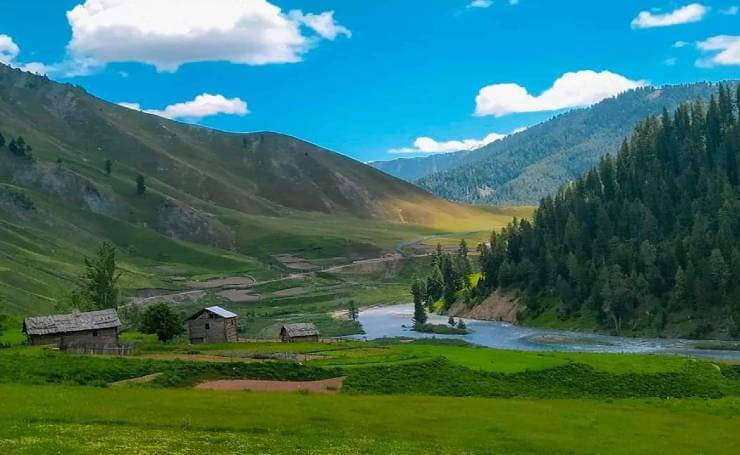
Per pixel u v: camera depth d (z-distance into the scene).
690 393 90.25
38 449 37.00
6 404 50.94
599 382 90.69
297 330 134.50
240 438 44.41
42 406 51.25
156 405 55.59
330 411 58.78
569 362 97.38
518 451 48.38
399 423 55.72
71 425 45.09
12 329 133.88
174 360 83.50
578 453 48.75
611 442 53.00
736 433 59.12
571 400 78.62
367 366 88.25
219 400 60.47
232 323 131.38
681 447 52.31
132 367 77.19
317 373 83.88
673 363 102.62
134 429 45.34
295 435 47.50
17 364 72.81
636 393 88.69
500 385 86.06
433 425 55.97
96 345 99.94
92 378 71.81
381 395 73.56
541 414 64.06
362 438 48.09
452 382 84.88
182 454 38.25
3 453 35.84
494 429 55.47
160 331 120.88
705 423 64.00
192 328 129.88
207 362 82.75
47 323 106.69
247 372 81.38
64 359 77.75
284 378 81.44
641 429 59.44
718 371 103.00
